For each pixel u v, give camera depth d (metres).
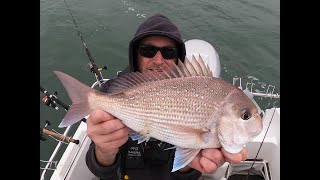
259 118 0.52
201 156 0.54
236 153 0.52
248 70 1.93
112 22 2.42
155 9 2.63
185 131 0.53
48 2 2.73
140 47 0.72
